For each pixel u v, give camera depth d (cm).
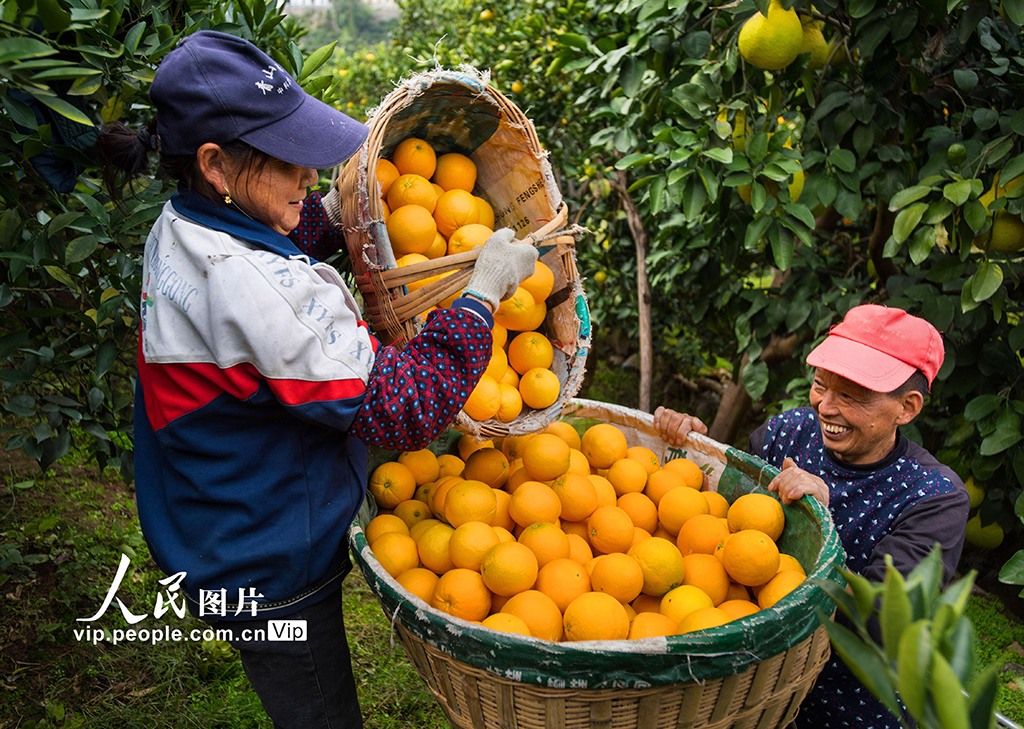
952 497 173
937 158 244
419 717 255
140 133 145
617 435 201
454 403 144
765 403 415
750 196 260
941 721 63
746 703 130
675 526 182
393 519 171
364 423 137
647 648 116
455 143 192
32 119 161
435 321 144
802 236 252
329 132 139
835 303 315
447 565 161
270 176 139
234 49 132
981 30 253
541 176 182
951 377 281
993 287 232
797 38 234
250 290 129
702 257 356
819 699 179
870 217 337
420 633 128
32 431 214
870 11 229
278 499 143
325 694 163
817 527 161
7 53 102
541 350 185
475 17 504
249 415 138
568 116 440
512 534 182
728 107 253
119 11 171
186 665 265
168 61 131
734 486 194
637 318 483
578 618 142
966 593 71
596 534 174
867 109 249
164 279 136
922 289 262
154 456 152
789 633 125
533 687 121
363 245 155
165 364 135
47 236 186
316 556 149
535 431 178
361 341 138
